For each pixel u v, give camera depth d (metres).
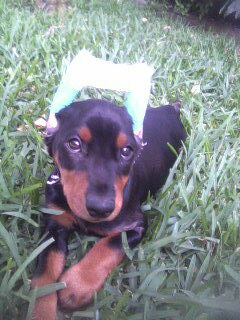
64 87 0.35
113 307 0.31
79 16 0.95
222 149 0.53
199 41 0.98
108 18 1.00
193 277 0.34
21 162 0.43
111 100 0.60
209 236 0.38
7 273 0.29
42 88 0.57
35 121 0.51
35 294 0.28
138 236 0.36
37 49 0.69
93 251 0.33
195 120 0.59
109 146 0.32
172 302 0.30
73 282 0.31
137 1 1.41
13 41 0.71
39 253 0.32
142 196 0.41
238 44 1.09
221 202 0.42
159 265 0.34
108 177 0.31
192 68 0.77
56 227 0.35
